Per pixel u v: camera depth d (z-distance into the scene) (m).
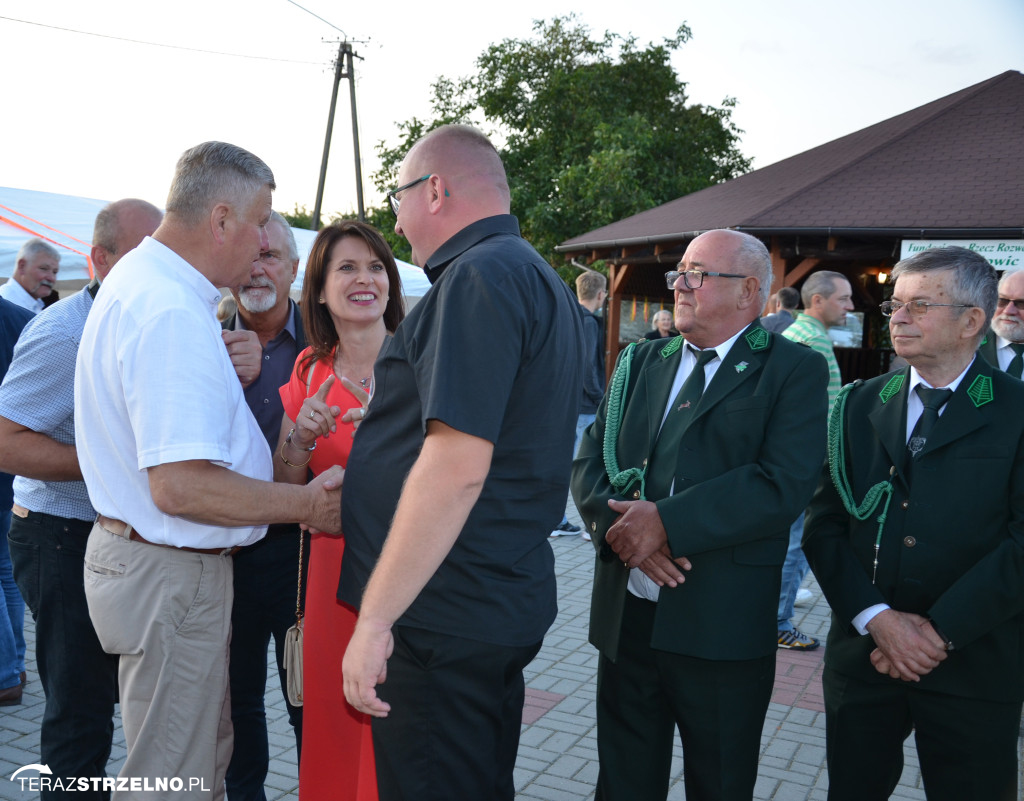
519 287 1.67
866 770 2.24
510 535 1.76
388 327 2.75
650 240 12.03
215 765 2.09
